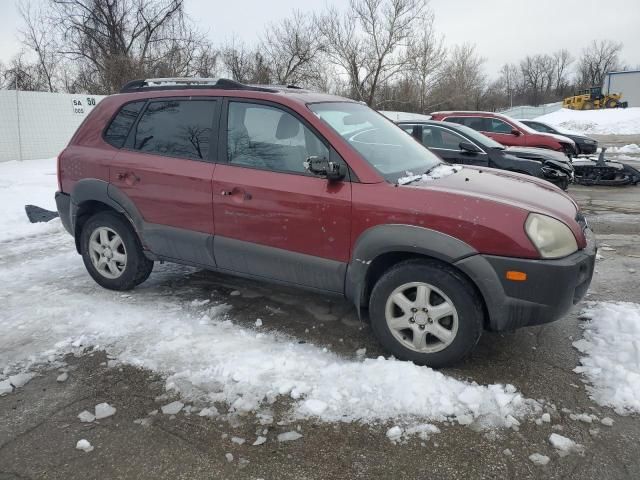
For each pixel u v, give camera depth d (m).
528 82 102.75
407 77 36.88
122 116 4.50
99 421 2.83
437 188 3.30
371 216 3.30
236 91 3.97
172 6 24.70
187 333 3.80
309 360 3.41
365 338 3.79
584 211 8.82
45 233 7.07
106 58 23.62
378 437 2.69
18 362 3.43
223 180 3.83
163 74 23.84
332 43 33.41
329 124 3.63
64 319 4.07
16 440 2.68
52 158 15.29
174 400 3.01
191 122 4.12
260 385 3.13
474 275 3.06
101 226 4.56
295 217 3.56
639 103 53.62
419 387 3.01
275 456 2.56
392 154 3.86
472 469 2.47
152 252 4.36
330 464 2.51
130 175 4.27
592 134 33.84
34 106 14.82
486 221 3.05
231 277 5.07
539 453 2.57
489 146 8.48
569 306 3.13
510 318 3.12
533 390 3.10
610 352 3.47
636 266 5.52
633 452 2.57
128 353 3.53
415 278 3.23
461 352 3.21
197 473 2.45
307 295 4.61
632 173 11.66
